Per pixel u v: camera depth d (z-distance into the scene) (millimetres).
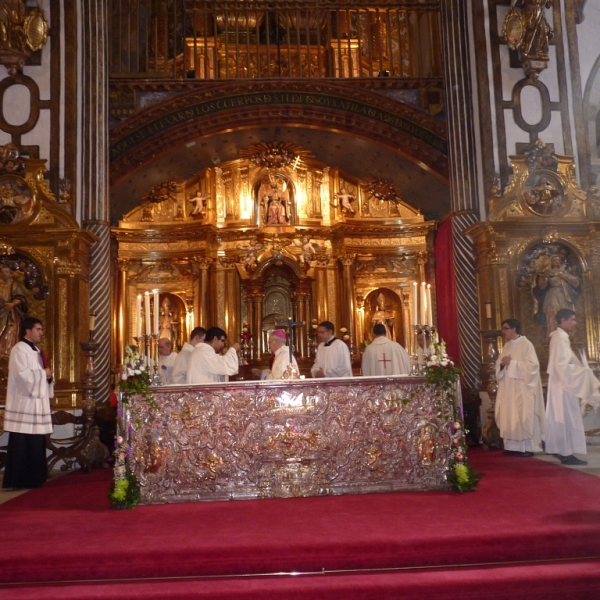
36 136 11680
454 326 14805
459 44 13188
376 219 16359
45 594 4527
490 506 6078
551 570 4707
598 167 12906
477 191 12680
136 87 13758
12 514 6469
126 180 15289
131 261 16312
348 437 7195
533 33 12320
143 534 5391
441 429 7258
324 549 4879
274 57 16703
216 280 16203
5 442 10484
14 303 10906
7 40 11578
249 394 7191
